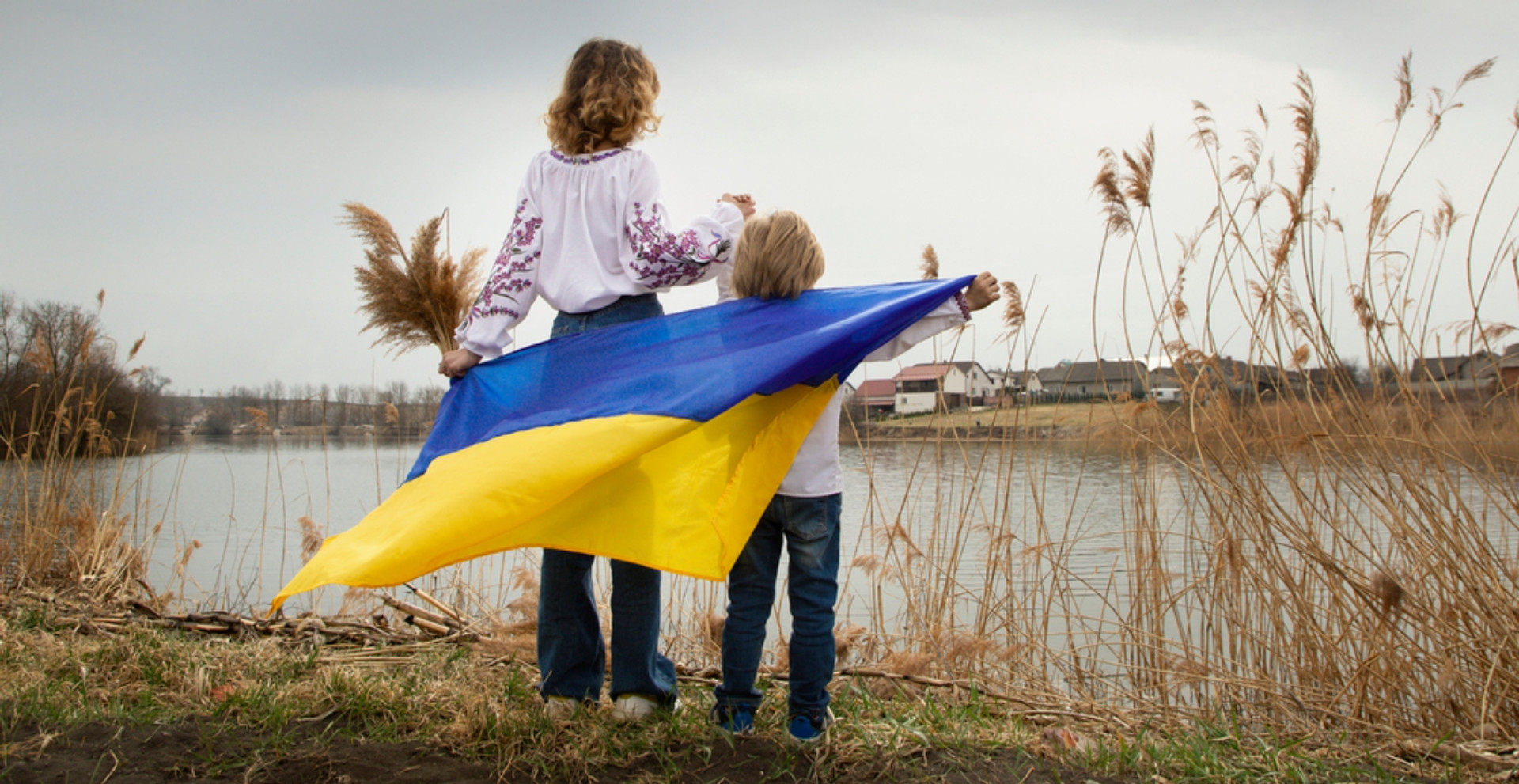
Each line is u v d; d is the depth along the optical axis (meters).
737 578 2.49
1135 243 4.59
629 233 2.52
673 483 2.24
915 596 4.52
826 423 2.44
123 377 6.31
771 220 2.54
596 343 2.51
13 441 5.44
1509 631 3.32
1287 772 2.52
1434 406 3.96
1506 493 3.71
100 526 5.21
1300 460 4.22
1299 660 3.79
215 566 6.93
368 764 2.17
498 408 2.46
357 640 3.87
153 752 2.18
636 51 2.68
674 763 2.28
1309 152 4.16
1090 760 2.47
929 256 4.64
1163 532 4.43
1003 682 3.83
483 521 2.06
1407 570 3.80
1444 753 2.84
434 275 3.01
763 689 3.04
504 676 3.18
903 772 2.32
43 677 2.80
